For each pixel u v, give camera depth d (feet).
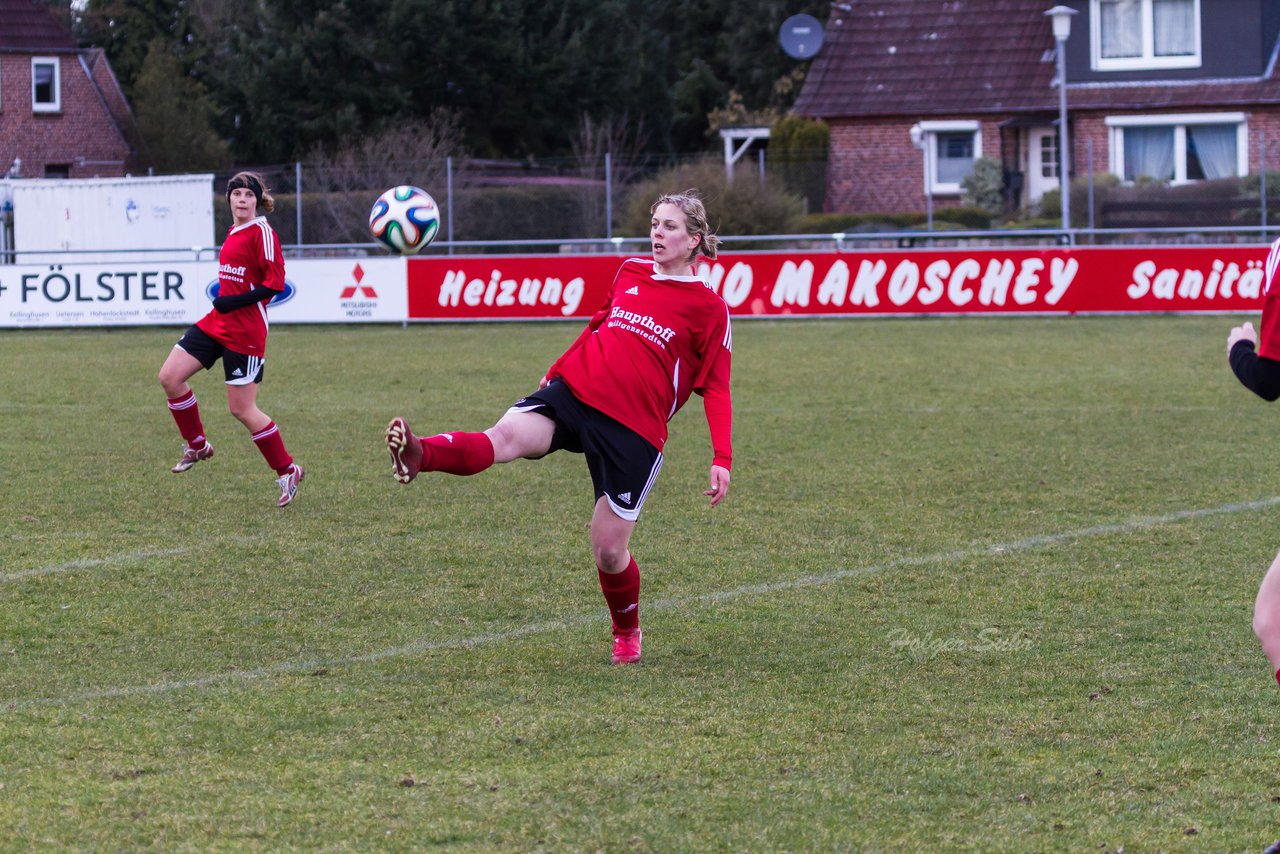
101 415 144.15
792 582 77.56
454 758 50.90
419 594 75.31
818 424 136.15
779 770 49.75
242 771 49.57
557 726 54.29
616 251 305.32
